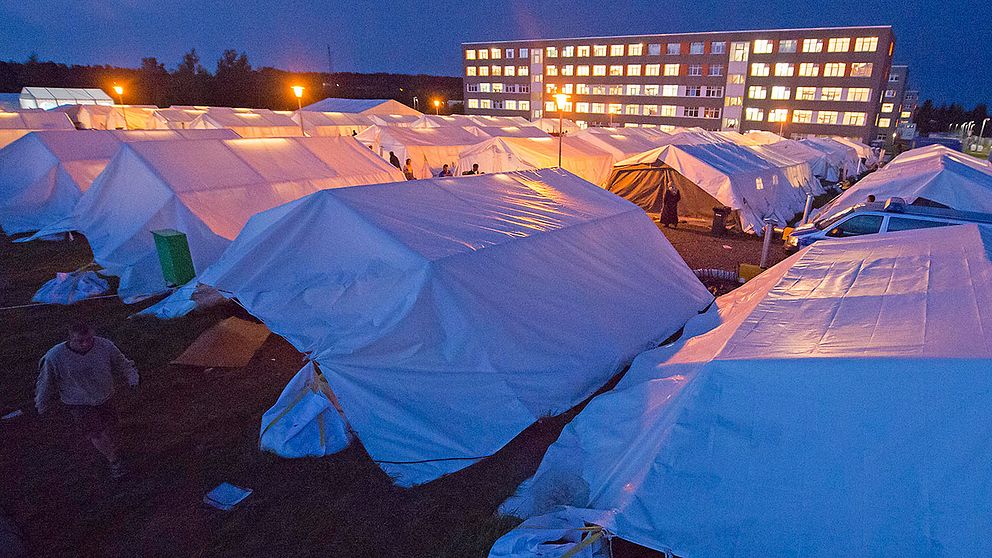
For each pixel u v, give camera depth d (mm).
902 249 5848
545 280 6801
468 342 5684
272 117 36406
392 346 5484
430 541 4156
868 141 57188
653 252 8820
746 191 16234
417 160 22938
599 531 3621
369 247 6340
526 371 5871
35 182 13508
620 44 71438
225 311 8445
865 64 55344
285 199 12180
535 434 5535
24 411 5781
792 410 3604
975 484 3014
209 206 10625
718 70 64438
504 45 83125
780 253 13250
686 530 3455
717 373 3904
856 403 3432
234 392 6172
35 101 51812
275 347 7281
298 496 4605
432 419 5281
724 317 6887
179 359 6676
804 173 23797
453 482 4820
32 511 4375
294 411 5309
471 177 8922
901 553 3029
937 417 3205
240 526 4273
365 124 41312
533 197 8859
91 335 4402
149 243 10211
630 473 4039
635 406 4844
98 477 4785
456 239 6629
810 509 3307
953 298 4133
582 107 77688
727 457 3637
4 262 10828
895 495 3162
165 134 15922
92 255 11352
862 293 4867
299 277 6480
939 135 81312
